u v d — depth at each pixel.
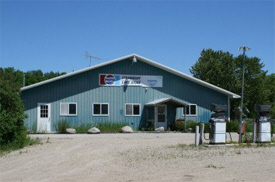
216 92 34.84
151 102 32.38
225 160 13.23
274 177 10.10
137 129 32.19
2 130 17.70
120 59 31.52
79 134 27.86
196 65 62.72
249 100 60.12
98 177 10.79
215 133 17.92
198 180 9.90
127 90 32.12
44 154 15.82
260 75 61.59
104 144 18.91
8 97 18.27
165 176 10.58
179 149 16.67
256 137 19.02
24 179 10.87
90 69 30.92
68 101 30.33
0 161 14.48
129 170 11.73
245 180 9.78
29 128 29.14
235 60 61.97
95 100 31.12
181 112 33.53
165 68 33.03
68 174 11.39
